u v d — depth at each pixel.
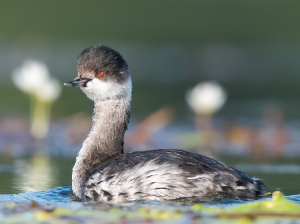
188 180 8.71
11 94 27.64
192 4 49.16
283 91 30.61
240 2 49.00
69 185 11.02
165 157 9.08
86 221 7.02
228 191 8.73
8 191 10.24
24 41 39.22
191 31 43.34
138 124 19.27
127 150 15.99
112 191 9.06
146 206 8.20
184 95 28.33
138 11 47.28
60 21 43.28
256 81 34.44
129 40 41.22
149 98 27.12
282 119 22.00
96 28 43.41
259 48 40.59
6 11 43.62
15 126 19.98
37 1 46.25
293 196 9.20
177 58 38.47
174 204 8.36
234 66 37.66
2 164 13.88
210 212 7.42
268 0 48.91
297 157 15.10
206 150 16.42
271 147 16.98
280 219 7.08
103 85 10.54
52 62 36.09
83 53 10.70
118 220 7.07
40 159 14.80
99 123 10.61
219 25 44.34
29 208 8.03
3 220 7.18
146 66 37.09
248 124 20.84
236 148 16.86
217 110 24.69
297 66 38.19
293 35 42.88
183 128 20.30
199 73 36.41
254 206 7.42
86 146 10.48
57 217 7.21
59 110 23.34
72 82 10.50
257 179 9.41
